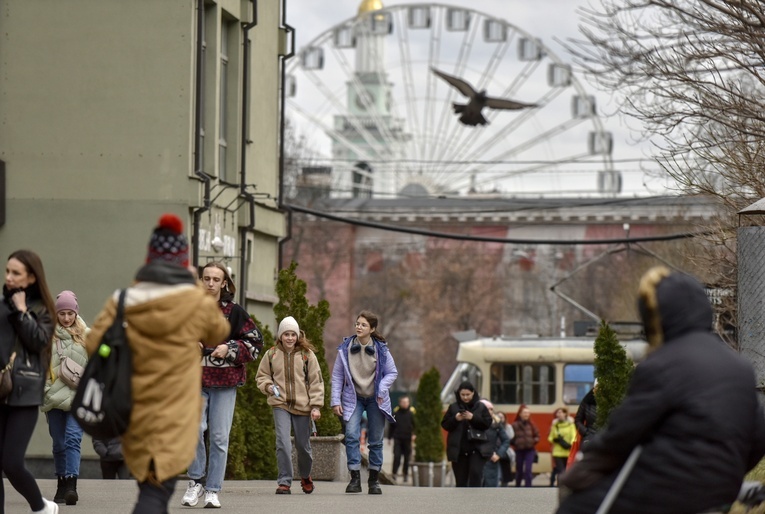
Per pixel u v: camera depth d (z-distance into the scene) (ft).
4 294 77.77
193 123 189.16
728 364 48.42
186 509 107.24
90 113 189.47
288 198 616.39
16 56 190.39
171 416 61.11
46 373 79.82
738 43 136.98
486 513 109.29
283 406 127.44
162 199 187.83
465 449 172.45
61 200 188.96
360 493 133.90
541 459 321.73
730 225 179.93
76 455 109.50
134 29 189.16
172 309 61.05
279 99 238.89
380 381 132.87
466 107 327.06
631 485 48.29
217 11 200.13
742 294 115.44
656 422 48.19
